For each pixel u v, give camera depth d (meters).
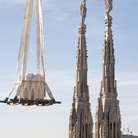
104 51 89.19
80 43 93.38
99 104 87.44
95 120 87.31
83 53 92.94
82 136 90.19
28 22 52.50
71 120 91.12
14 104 54.06
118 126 86.94
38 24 54.50
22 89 53.31
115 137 86.06
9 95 53.81
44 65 54.06
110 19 90.19
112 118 85.88
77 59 93.19
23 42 53.38
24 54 52.72
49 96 53.62
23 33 52.91
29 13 52.41
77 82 92.38
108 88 87.75
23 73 52.91
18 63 54.09
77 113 90.69
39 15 54.28
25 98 53.12
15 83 54.31
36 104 53.19
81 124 90.38
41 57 54.06
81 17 94.19
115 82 88.31
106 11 90.75
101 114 86.75
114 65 88.88
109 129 86.12
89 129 91.06
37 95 53.47
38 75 53.62
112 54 88.88
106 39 89.69
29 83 53.38
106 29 90.31
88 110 91.44
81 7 94.38
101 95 88.00
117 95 88.19
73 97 92.69
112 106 86.50
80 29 93.75
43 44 54.09
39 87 53.47
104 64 88.56
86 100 91.69
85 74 92.62
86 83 92.50
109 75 88.06
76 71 93.00
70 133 90.81
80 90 91.88
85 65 92.81
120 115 87.69
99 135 86.31
